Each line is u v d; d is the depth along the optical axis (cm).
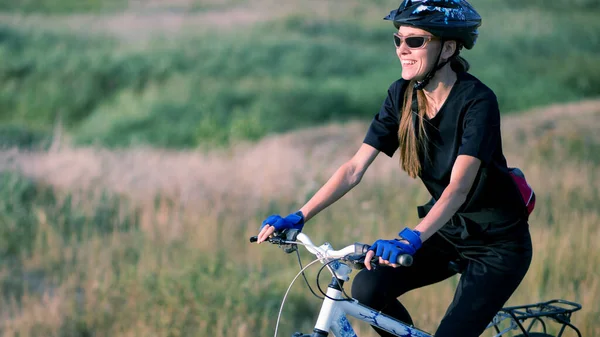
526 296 2148
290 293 2258
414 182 3744
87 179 3412
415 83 1151
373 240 2822
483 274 1148
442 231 1209
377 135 1220
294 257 2645
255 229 2898
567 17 16938
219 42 12838
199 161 4244
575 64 13575
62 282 2378
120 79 11431
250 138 7269
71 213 3034
